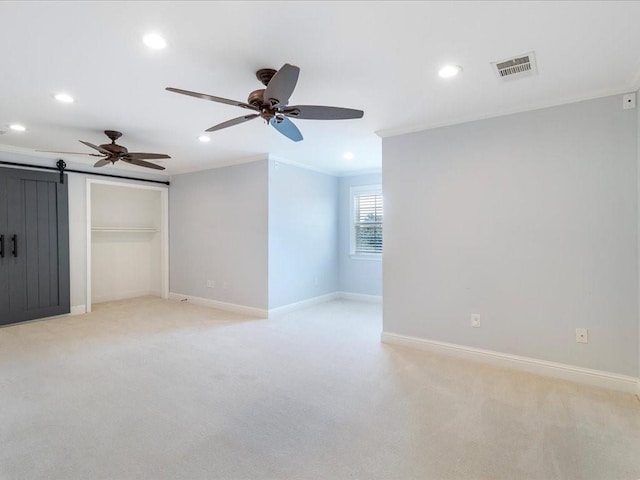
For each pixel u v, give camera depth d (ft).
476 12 5.88
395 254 12.54
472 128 11.00
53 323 15.57
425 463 6.21
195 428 7.30
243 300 17.57
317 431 7.20
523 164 10.19
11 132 12.60
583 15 5.96
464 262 11.21
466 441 6.85
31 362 10.93
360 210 21.16
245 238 17.46
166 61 7.52
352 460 6.30
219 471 6.01
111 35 6.51
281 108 7.66
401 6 5.70
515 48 7.02
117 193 21.35
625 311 8.94
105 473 5.95
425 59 7.45
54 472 5.97
